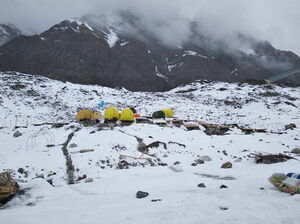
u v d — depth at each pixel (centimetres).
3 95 5006
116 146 2142
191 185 1069
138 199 859
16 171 1534
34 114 4556
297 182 881
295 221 602
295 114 5497
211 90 8269
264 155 1819
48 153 1931
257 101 6606
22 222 657
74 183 1291
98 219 656
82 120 3238
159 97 7162
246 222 598
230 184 1041
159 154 2048
